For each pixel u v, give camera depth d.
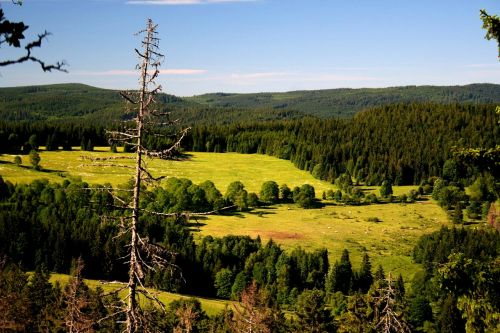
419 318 66.81
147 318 16.30
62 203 111.81
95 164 14.95
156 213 15.88
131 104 14.62
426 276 74.31
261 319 48.75
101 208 106.38
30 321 47.72
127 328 15.75
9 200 117.44
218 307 78.31
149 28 14.16
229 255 104.00
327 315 58.00
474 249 100.62
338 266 96.12
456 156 16.42
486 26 14.62
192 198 140.38
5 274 53.66
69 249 89.50
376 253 117.19
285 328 58.25
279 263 98.44
